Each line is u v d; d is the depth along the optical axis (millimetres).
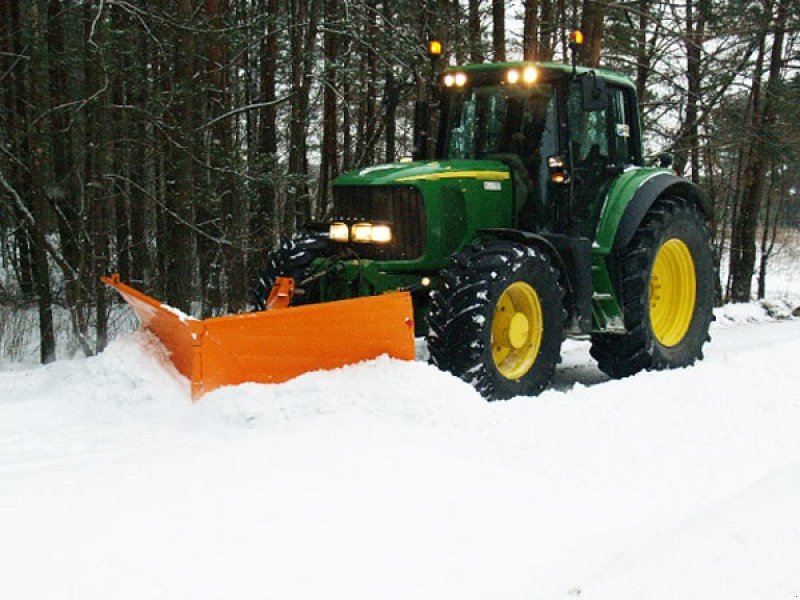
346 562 2889
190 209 10344
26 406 4824
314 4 12859
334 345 4816
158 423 4414
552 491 3723
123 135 10961
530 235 5777
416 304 6133
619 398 5086
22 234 12164
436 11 13664
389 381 4594
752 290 24266
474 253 5605
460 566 2939
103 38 9914
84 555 2801
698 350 7258
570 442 4297
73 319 9273
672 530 3230
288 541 2992
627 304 6523
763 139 16812
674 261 7211
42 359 9016
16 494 3307
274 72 14641
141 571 2727
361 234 5910
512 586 2820
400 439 4051
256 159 12641
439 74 6992
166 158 11398
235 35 12102
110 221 14219
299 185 13648
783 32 16453
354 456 3787
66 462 3758
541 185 6219
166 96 10977
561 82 6184
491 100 6512
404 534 3127
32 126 8992
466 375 5375
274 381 4742
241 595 2639
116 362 4922
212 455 3773
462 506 3416
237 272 12336
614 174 6676
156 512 3143
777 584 2648
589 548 3164
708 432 4773
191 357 4574
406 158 6934
